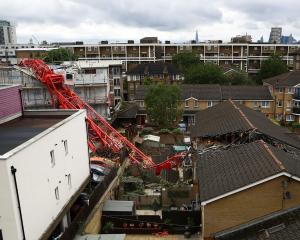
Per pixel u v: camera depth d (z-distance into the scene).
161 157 41.28
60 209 21.95
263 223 16.34
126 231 24.56
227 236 16.39
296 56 88.12
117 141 40.28
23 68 47.75
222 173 20.95
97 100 54.12
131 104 66.06
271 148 22.19
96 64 61.69
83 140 27.14
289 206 18.61
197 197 26.94
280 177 18.33
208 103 61.28
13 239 16.83
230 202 18.80
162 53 108.88
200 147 28.44
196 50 108.19
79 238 21.47
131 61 106.00
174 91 56.00
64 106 41.78
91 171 30.88
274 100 61.47
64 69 53.97
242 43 109.44
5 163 15.79
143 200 29.66
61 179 22.30
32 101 47.78
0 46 160.38
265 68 87.50
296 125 56.72
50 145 20.62
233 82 75.88
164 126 55.81
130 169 36.72
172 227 24.34
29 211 17.89
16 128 23.91
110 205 26.70
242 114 31.52
